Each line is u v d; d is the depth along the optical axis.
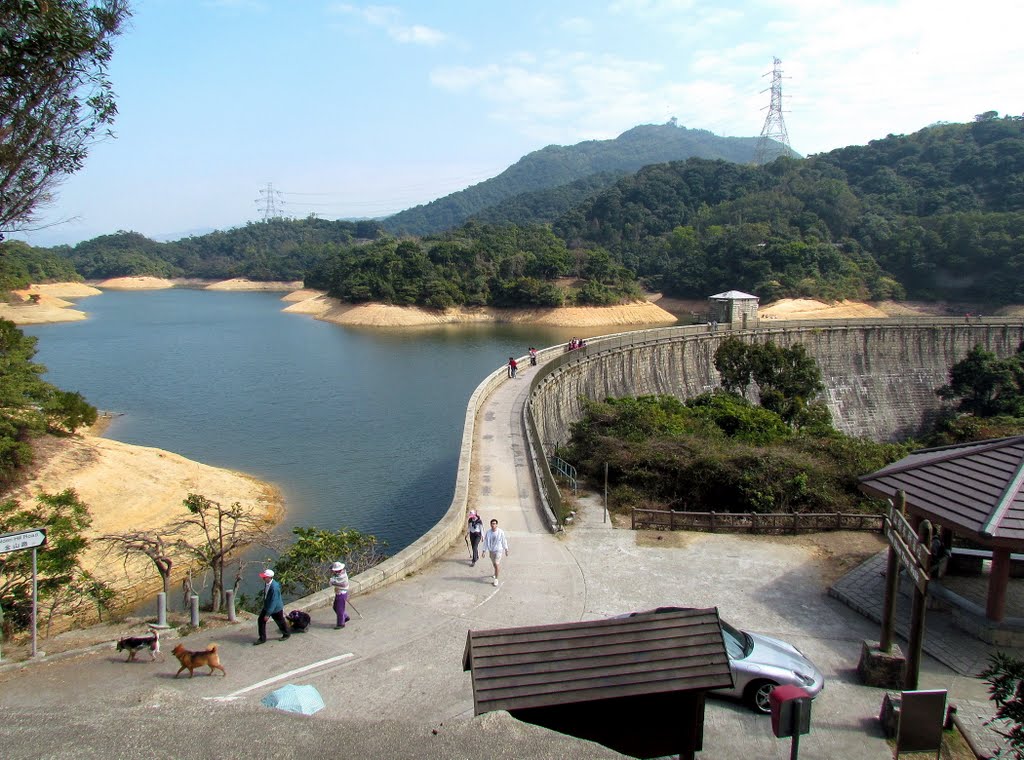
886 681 15.76
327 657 16.36
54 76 13.83
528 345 128.88
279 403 80.25
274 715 10.05
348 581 19.59
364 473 54.50
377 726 9.57
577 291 169.12
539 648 10.12
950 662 16.78
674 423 40.31
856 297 155.25
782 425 45.97
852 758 13.22
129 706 10.94
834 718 14.51
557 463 35.53
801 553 23.91
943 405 87.56
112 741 9.39
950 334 89.69
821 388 59.81
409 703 14.25
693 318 167.50
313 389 88.12
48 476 42.31
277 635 17.67
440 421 71.75
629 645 10.25
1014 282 148.25
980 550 21.45
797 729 10.78
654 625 10.52
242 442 63.75
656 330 77.69
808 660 15.42
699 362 80.50
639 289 177.88
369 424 70.50
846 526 26.20
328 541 28.08
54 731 9.78
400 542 40.44
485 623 18.27
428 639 17.30
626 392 70.44
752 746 13.40
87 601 28.28
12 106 13.80
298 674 15.48
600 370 66.94
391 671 15.64
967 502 17.77
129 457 48.84
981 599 19.42
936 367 89.38
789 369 58.91
